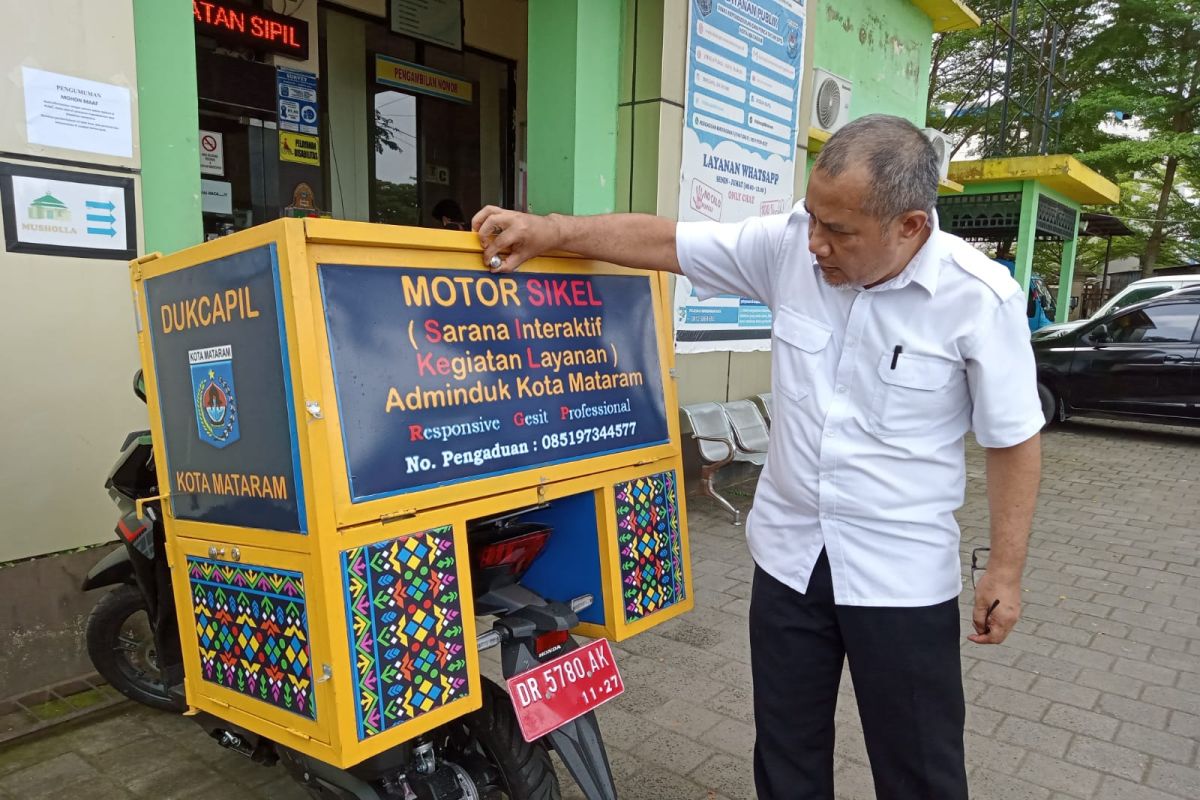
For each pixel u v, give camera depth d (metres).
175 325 1.80
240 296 1.60
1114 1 19.75
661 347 2.27
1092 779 2.79
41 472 2.96
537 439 1.91
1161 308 9.06
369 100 6.62
